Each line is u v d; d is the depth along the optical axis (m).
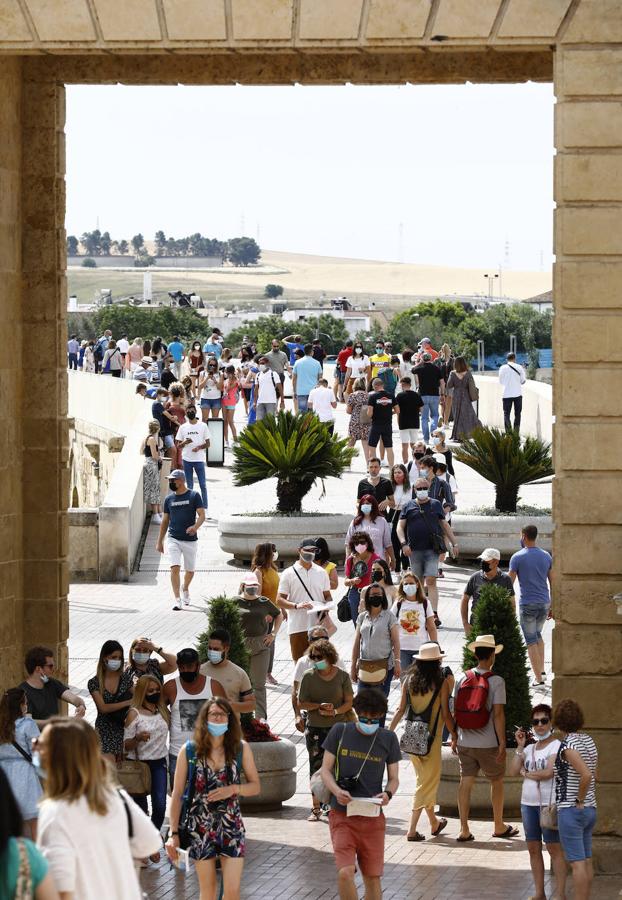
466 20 19.11
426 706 21.38
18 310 22.77
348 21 19.25
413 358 70.00
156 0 19.36
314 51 19.64
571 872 19.22
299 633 28.27
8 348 22.36
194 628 34.69
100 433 68.44
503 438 41.81
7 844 9.45
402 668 26.75
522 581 29.31
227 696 20.94
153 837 11.69
